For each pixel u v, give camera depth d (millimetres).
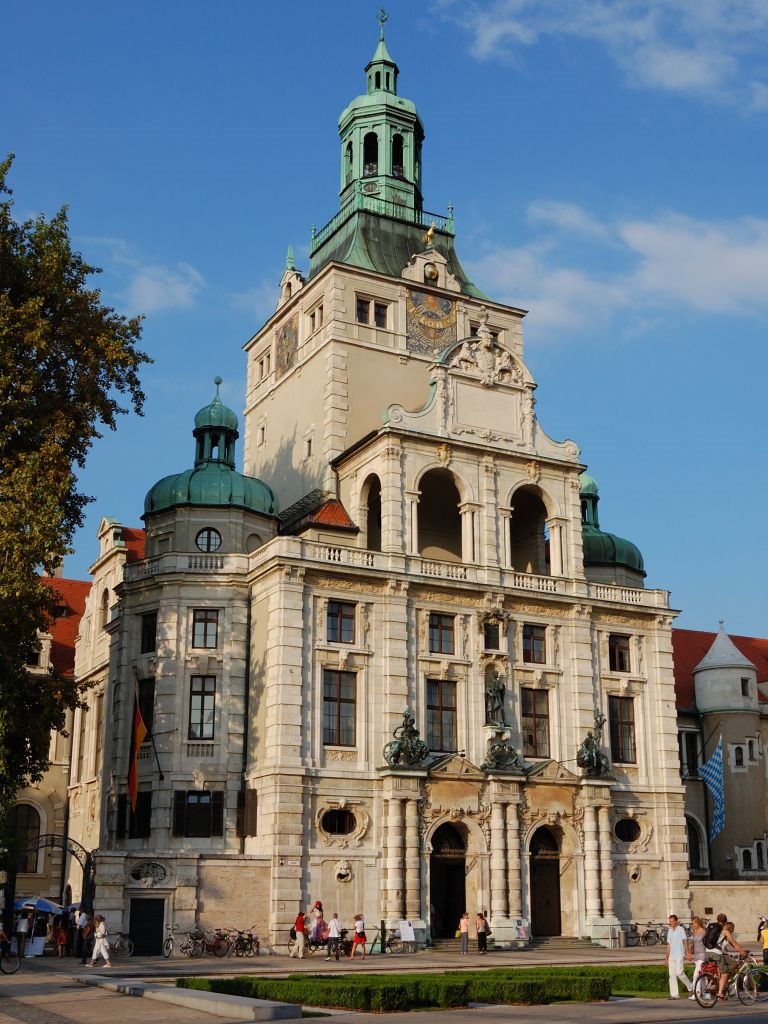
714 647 84250
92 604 78875
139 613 62594
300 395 75250
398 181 80750
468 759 60906
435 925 60031
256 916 53969
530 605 65375
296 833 55250
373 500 68812
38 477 45031
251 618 61156
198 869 53219
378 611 60719
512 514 72625
